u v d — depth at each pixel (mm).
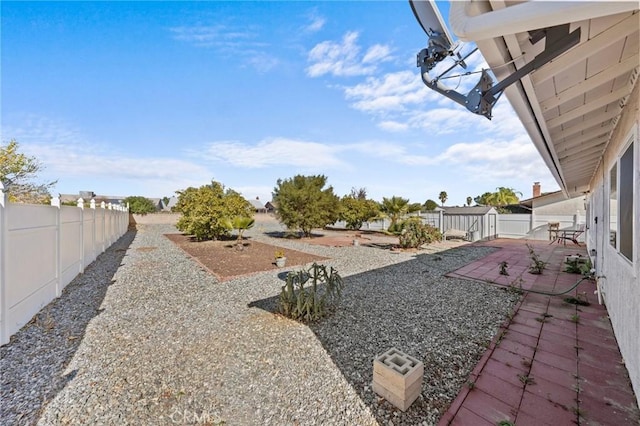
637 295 2182
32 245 3828
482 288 5348
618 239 3064
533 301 4516
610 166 3797
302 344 3086
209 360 2752
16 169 10055
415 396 2125
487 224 14664
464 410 2029
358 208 19578
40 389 2277
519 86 1804
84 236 6848
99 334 3318
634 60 1927
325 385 2354
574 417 1943
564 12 983
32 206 3836
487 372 2518
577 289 5145
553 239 13055
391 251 10484
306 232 15656
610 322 3592
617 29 1506
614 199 3471
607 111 2939
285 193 14633
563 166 5312
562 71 1840
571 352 2861
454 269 7105
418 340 3176
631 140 2512
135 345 3055
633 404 2072
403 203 14102
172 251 10078
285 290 4008
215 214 12906
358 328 3504
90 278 6000
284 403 2137
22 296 3523
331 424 1913
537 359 2732
